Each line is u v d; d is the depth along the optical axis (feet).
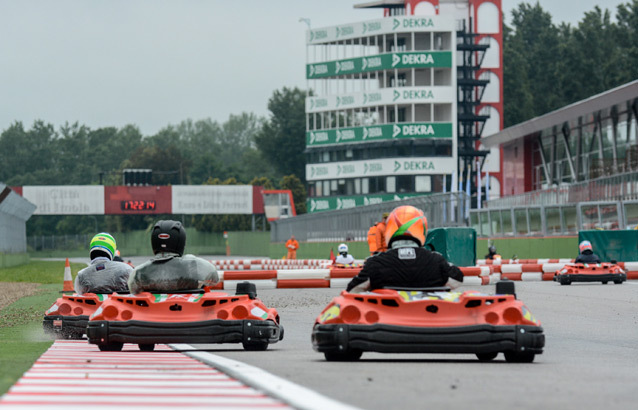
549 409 40.98
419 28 642.63
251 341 72.02
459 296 62.85
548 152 484.33
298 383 50.06
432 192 641.81
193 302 71.87
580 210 287.69
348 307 62.54
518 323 62.54
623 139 396.78
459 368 58.80
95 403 41.16
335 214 412.98
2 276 276.82
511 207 319.88
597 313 125.08
